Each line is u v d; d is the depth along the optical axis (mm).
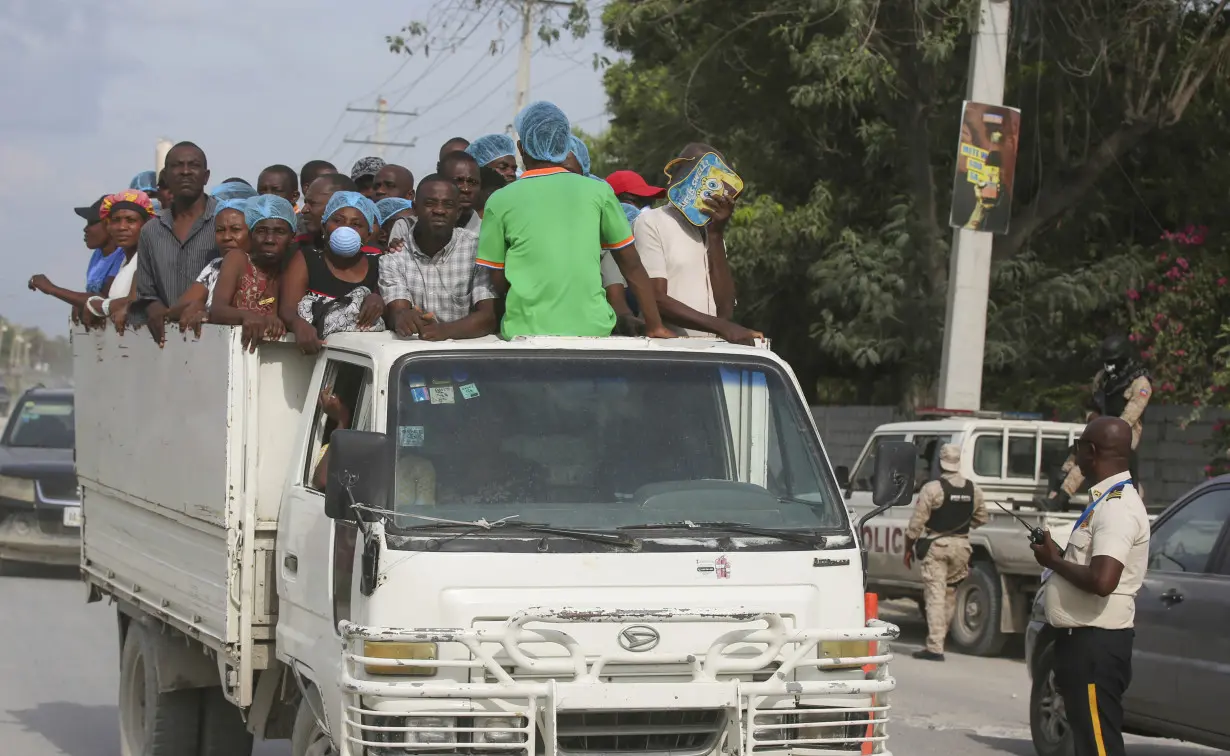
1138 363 21828
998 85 24969
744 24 29625
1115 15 28547
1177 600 13555
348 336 9711
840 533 8758
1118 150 29078
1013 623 22781
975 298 25312
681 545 8367
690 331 10844
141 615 12875
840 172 33250
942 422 24344
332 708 8602
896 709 17891
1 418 72875
